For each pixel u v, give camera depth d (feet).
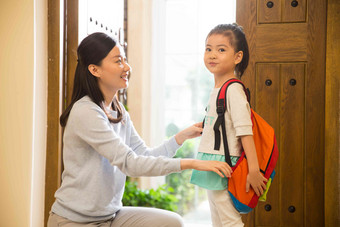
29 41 6.33
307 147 7.99
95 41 5.47
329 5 7.84
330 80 7.83
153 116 12.66
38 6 6.53
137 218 5.66
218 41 5.66
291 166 8.07
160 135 12.92
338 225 7.69
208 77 13.07
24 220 6.35
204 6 12.87
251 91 8.23
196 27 12.99
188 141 13.30
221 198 5.51
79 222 5.24
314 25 7.97
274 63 8.16
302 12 8.02
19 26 6.34
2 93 6.39
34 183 6.53
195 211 13.19
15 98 6.37
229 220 5.44
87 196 5.25
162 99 13.01
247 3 8.26
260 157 5.51
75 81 5.59
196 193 13.21
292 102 8.08
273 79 8.16
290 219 8.05
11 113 6.37
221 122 5.43
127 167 5.03
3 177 6.39
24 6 6.33
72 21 7.10
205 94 13.12
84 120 5.18
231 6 12.61
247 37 8.26
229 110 5.46
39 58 6.62
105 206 5.37
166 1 13.15
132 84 12.26
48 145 6.91
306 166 7.98
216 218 5.87
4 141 6.38
